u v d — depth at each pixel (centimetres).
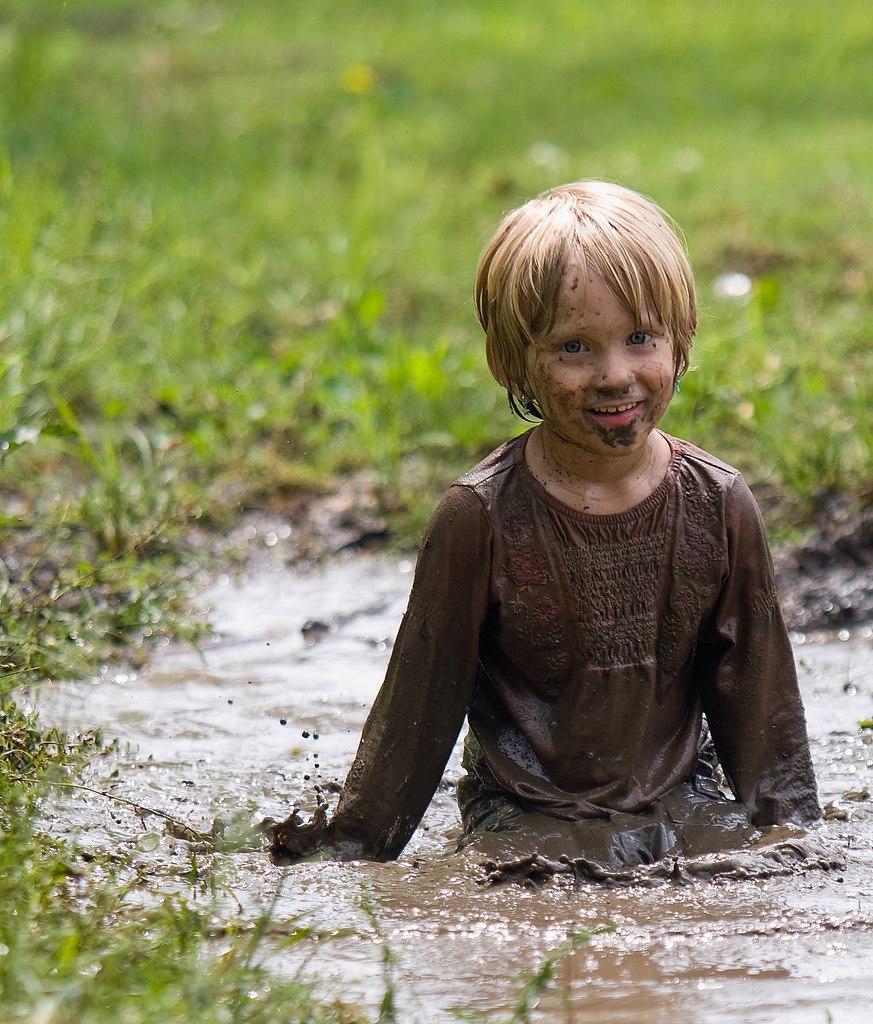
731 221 1712
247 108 2319
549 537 567
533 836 572
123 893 523
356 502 1152
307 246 1656
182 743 743
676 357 563
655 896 536
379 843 591
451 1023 439
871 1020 440
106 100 2314
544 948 496
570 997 459
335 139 2164
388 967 467
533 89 2458
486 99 2408
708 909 525
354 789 593
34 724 680
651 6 3000
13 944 440
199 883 554
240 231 1722
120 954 449
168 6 3139
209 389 1276
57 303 1287
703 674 601
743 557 580
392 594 1008
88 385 1280
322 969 480
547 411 551
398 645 587
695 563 575
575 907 528
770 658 591
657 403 548
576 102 2381
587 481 566
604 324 534
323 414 1284
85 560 965
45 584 939
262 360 1299
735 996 458
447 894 541
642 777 591
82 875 549
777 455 1095
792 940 499
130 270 1473
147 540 962
